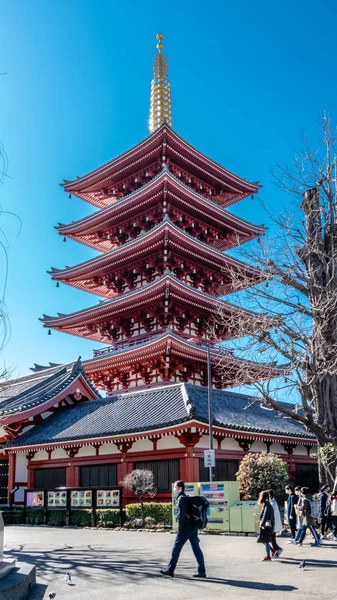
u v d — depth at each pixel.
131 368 46.19
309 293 23.55
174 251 45.34
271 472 25.66
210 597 9.78
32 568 10.41
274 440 32.34
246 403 36.53
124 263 48.22
